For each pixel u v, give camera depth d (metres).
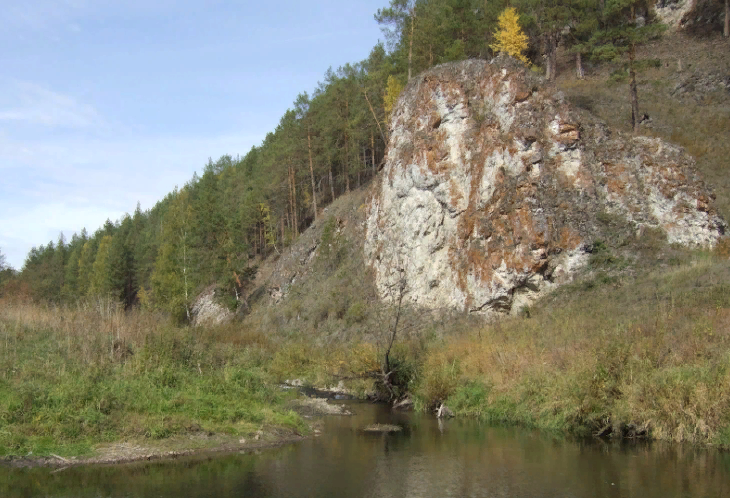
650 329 19.30
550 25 47.84
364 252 43.53
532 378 19.39
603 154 31.83
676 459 13.55
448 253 35.06
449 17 48.97
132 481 12.05
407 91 41.84
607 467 13.03
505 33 42.97
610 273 27.83
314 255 50.59
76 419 14.66
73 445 13.98
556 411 17.81
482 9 54.78
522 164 31.52
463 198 34.97
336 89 56.53
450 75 38.06
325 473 12.90
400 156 39.66
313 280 47.47
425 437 17.12
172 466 13.31
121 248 80.06
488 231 31.61
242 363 23.70
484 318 30.56
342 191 64.06
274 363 32.41
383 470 13.12
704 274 24.75
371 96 54.19
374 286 40.44
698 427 14.83
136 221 110.00
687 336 18.06
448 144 36.59
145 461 13.64
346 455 14.72
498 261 30.38
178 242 65.31
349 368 27.38
